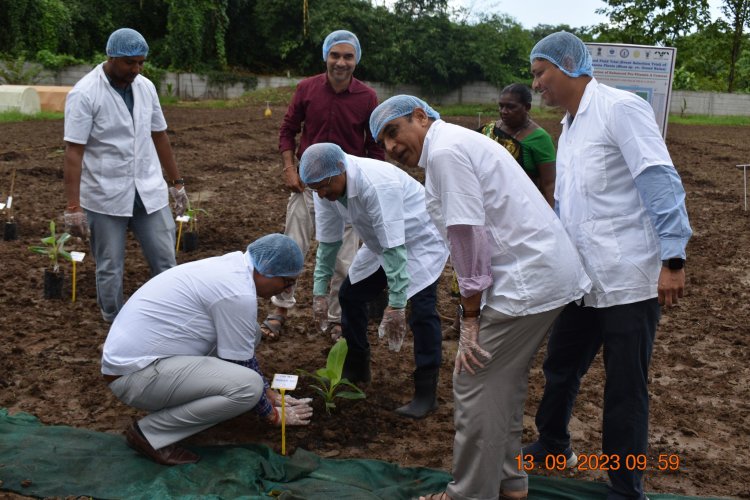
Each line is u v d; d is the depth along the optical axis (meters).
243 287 3.38
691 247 8.02
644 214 2.94
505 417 2.98
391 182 3.78
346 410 4.11
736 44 37.09
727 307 6.11
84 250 6.98
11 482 3.18
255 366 3.72
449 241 2.87
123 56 4.40
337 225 4.23
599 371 4.84
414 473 3.48
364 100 5.07
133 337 3.40
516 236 2.86
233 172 11.81
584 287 2.97
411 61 34.38
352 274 4.21
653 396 4.46
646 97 5.82
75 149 4.51
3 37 28.22
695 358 5.05
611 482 3.19
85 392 4.20
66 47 30.56
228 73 31.36
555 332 3.40
